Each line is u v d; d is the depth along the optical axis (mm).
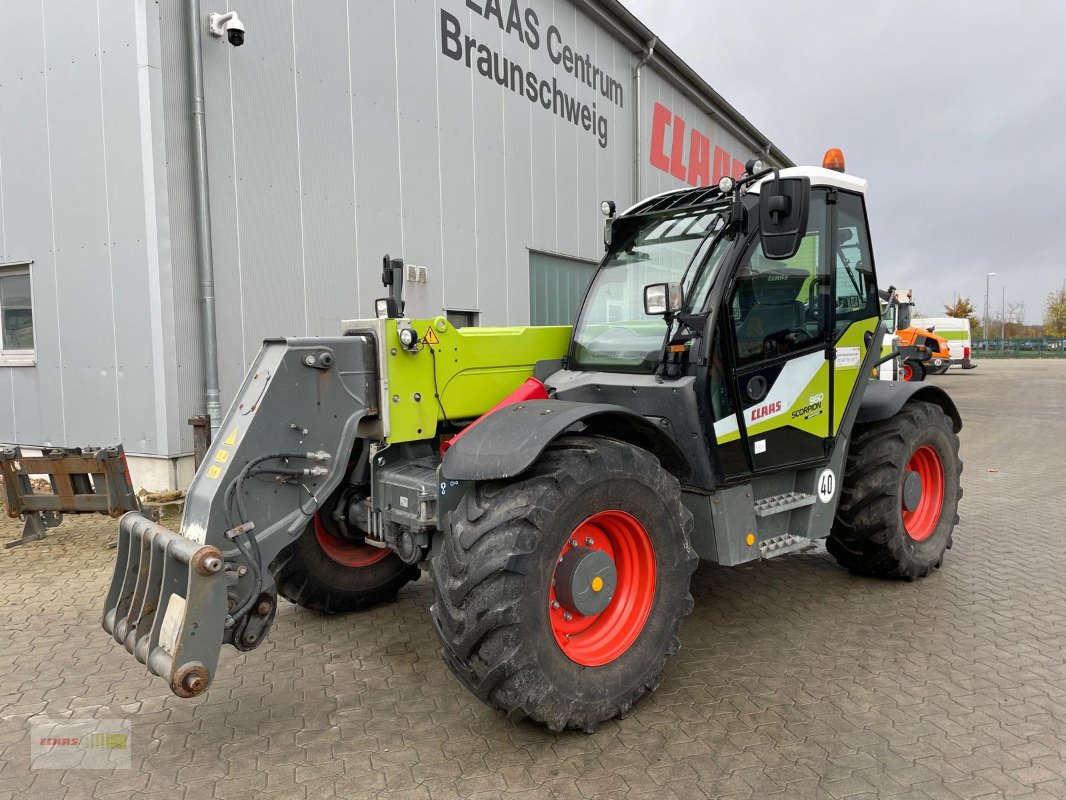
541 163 10109
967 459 9031
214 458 2871
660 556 2881
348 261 7109
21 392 6656
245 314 6176
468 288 8781
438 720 2832
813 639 3541
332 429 3033
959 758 2506
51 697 3033
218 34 5793
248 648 2816
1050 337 45906
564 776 2436
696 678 3146
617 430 3133
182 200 5738
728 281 3266
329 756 2584
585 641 2777
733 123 16938
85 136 5891
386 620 3885
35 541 5238
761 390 3432
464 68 8531
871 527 4078
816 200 3730
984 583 4336
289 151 6492
